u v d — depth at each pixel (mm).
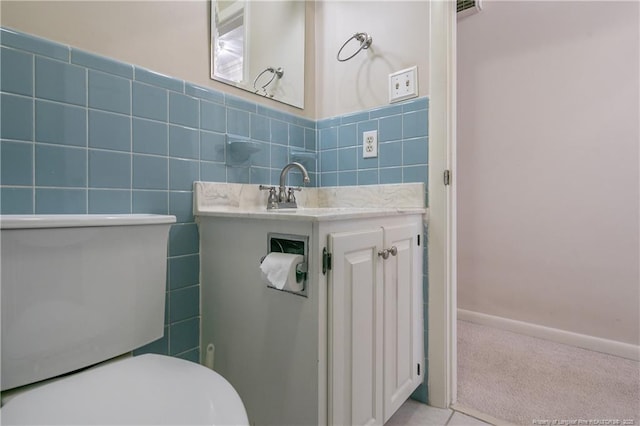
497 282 2158
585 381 1492
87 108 942
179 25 1153
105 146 976
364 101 1516
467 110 2240
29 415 580
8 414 581
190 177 1175
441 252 1286
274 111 1478
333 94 1633
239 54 1349
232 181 1309
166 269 1056
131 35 1032
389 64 1436
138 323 902
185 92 1165
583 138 1838
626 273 1733
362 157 1515
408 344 1217
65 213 900
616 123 1741
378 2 1475
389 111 1429
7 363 685
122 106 1011
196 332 1196
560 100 1903
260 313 991
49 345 736
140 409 605
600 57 1774
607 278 1786
